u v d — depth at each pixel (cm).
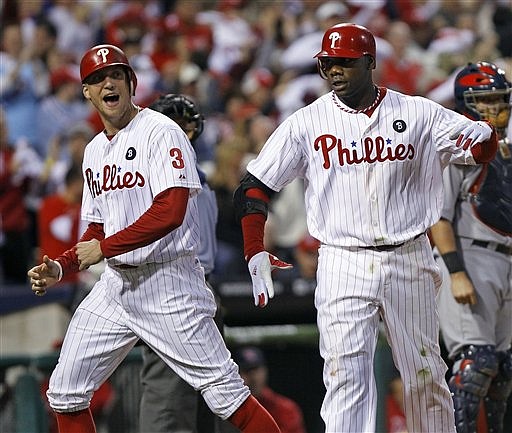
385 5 5941
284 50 5578
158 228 2014
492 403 2473
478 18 6272
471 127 2005
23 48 4994
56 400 2125
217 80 5266
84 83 2072
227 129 4769
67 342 2128
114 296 2112
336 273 2016
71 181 3741
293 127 2048
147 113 2100
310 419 3425
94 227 2186
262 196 2077
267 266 2047
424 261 2034
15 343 3491
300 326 3434
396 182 2012
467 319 2408
